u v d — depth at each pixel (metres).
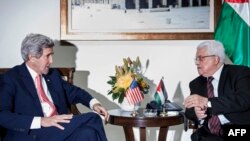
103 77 2.87
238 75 1.99
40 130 1.91
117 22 2.82
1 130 2.05
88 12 2.83
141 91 2.46
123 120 2.24
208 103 1.91
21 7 2.85
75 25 2.83
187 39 2.82
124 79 2.38
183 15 2.81
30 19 2.85
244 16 2.63
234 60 2.62
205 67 2.04
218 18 2.78
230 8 2.64
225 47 2.63
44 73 2.13
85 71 2.87
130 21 2.82
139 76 2.67
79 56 2.86
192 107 2.00
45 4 2.85
